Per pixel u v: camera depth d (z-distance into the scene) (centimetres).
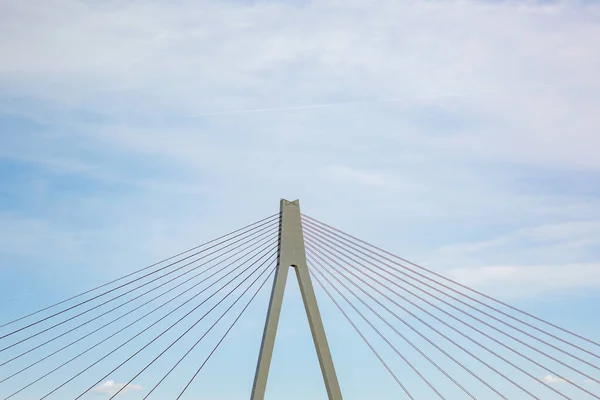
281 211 4903
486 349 4912
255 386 4309
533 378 4681
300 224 4881
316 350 4528
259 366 4356
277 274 4684
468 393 4709
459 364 4878
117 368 4800
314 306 4631
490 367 4828
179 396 4669
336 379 4444
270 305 4559
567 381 4631
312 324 4581
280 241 4794
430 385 4791
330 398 4397
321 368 4481
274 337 4450
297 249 4794
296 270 4756
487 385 4744
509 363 4819
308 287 4684
